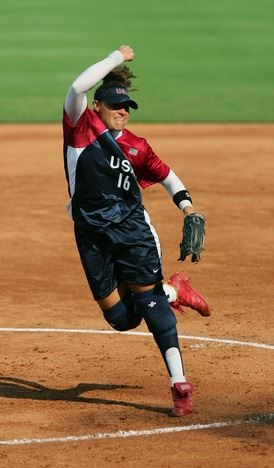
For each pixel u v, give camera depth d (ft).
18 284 134.21
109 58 81.25
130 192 82.69
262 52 398.42
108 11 492.54
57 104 305.94
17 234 162.09
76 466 72.28
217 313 119.14
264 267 142.31
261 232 163.12
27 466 72.28
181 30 443.32
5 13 487.20
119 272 83.76
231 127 266.16
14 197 188.75
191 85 336.08
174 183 86.79
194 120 277.85
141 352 103.91
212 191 192.34
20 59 384.27
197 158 223.10
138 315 86.22
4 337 110.22
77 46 408.26
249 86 335.06
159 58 384.88
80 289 131.95
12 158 225.76
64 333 111.65
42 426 81.25
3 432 79.87
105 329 113.29
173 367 83.30
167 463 72.69
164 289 87.76
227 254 149.59
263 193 190.80
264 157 224.12
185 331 111.65
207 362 99.50
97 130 81.82
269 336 109.60
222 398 88.12
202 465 72.33
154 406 86.33
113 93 81.97
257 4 511.81
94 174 81.92
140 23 460.14
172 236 160.45
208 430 79.51
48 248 153.99
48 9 498.28
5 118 284.20
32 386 92.99
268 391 90.27
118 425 81.10
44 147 238.89
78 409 85.76
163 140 246.06
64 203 184.34
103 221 82.07
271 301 124.67
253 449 75.31
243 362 99.60
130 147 83.66
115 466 72.23
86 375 96.17
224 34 435.12
